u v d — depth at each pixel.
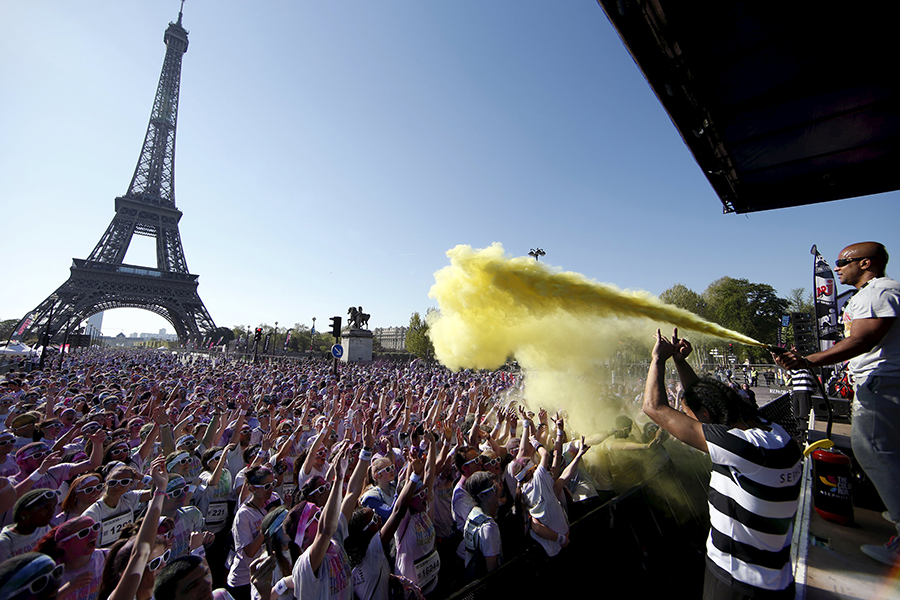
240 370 34.56
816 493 4.04
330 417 9.93
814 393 8.80
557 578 4.37
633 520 5.74
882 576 2.93
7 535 4.18
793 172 4.96
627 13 3.08
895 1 2.67
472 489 4.92
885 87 3.49
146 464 8.04
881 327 3.01
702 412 2.91
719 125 4.19
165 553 3.53
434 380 22.92
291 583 3.86
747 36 3.16
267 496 5.56
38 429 8.48
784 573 2.37
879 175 4.63
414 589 4.20
